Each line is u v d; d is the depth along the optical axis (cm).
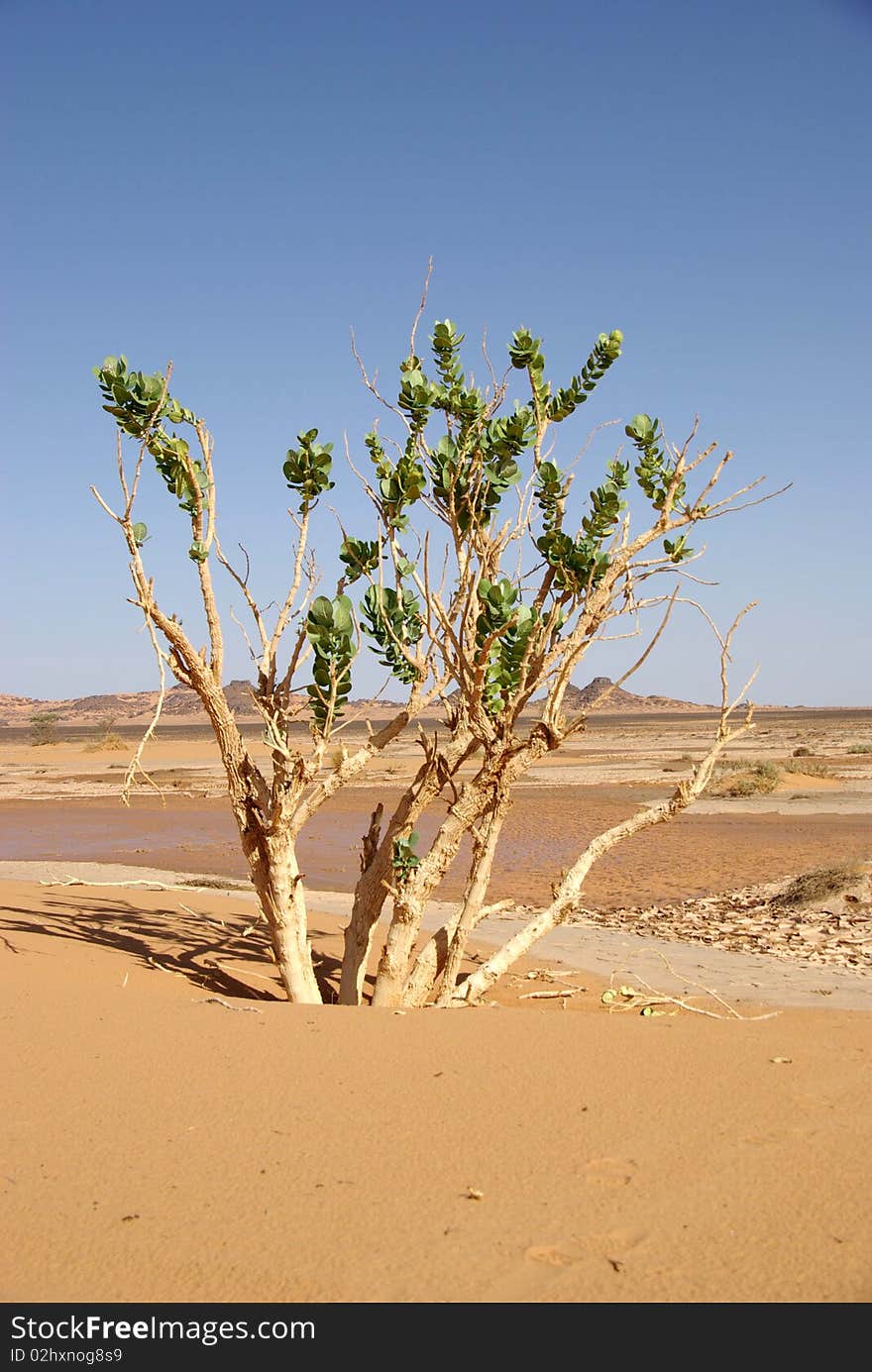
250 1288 268
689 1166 334
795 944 1055
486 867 723
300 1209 307
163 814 2931
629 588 707
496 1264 277
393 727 724
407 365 721
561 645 685
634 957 995
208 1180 327
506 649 719
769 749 5638
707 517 700
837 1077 419
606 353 703
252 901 1233
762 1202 309
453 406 712
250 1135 361
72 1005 525
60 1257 283
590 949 1040
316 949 970
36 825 2691
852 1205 305
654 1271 273
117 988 577
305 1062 438
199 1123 372
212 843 2214
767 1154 342
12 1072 425
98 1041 465
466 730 726
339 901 1376
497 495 716
